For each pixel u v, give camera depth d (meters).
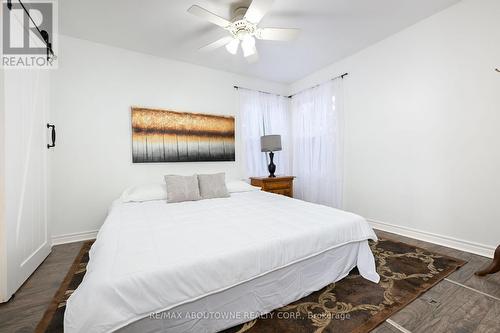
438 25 2.34
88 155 2.66
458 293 1.52
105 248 1.21
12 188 1.53
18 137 1.62
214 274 1.12
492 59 2.02
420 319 1.28
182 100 3.25
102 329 0.86
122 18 2.25
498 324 1.24
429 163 2.46
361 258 1.77
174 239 1.34
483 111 2.08
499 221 2.01
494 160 2.03
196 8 1.73
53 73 2.48
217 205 2.27
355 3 2.15
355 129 3.20
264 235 1.40
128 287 0.93
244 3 2.05
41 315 1.34
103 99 2.74
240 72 3.71
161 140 3.04
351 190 3.28
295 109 4.18
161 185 2.77
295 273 1.44
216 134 3.45
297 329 1.22
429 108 2.44
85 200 2.65
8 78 1.49
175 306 1.02
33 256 1.86
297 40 2.79
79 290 0.93
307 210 2.00
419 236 2.55
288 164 4.28
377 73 2.91
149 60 3.02
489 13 2.02
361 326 1.23
